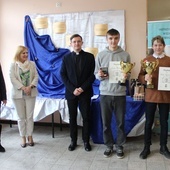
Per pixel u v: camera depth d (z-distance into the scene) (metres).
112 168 2.47
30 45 3.97
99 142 3.19
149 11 3.53
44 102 3.42
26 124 3.13
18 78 2.97
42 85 3.86
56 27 3.85
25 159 2.73
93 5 3.72
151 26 3.42
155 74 2.54
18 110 3.04
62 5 3.85
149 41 3.45
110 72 2.62
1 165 2.58
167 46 3.34
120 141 2.75
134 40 3.62
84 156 2.79
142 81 2.65
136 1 3.56
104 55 2.66
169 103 2.63
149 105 2.64
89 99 2.87
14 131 3.82
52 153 2.89
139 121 3.17
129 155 2.80
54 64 3.82
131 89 3.38
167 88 2.51
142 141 3.29
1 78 2.87
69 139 3.42
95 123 3.13
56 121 4.10
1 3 4.10
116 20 3.63
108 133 2.78
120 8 3.62
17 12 4.05
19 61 3.00
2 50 4.18
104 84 2.67
